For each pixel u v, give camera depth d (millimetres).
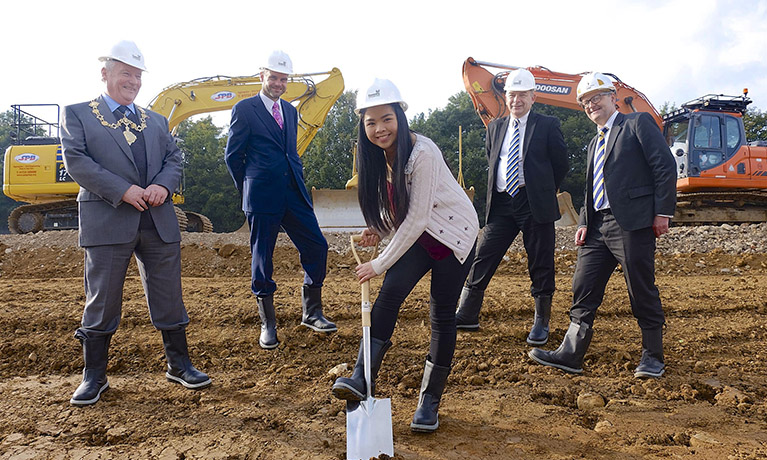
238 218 35188
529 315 4961
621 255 3473
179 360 3406
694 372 3637
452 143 32938
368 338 2459
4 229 39219
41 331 4277
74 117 3041
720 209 13008
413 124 35469
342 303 5133
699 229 9961
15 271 7938
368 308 2506
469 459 2455
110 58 3074
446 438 2662
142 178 3203
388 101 2352
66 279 7000
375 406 2406
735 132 12883
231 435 2688
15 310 4707
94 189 2986
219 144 36000
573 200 31734
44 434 2707
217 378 3541
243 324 4551
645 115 3410
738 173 12695
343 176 32906
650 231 3424
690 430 2787
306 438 2664
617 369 3701
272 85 4109
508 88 4234
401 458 2441
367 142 2561
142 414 2955
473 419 2893
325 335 4219
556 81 12102
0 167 39188
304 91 12664
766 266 7727
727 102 12922
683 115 13164
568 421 2896
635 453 2531
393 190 2525
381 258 2477
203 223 15758
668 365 3736
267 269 4078
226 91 12484
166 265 3295
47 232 9961
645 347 3555
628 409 3053
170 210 3322
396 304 2559
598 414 2986
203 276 7852
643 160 3422
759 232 9500
